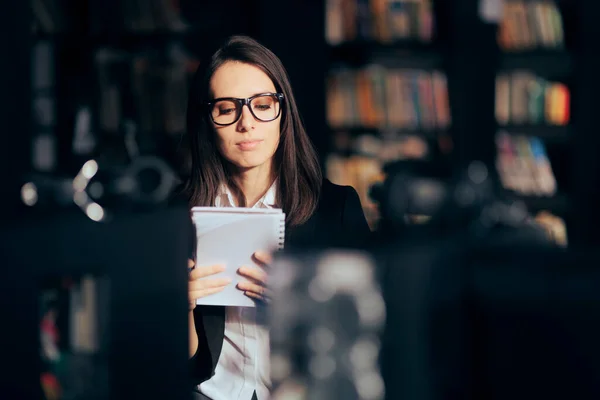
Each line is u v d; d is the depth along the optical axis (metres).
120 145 3.78
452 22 4.29
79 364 2.76
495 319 1.69
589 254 1.85
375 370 1.66
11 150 3.64
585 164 4.38
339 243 1.75
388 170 3.88
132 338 2.82
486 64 4.32
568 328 1.67
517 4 4.37
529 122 4.39
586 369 1.62
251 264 1.65
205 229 1.63
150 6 3.92
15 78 3.69
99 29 3.89
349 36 4.25
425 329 1.69
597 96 4.36
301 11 4.14
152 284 2.96
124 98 3.89
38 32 3.79
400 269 1.72
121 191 3.47
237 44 1.77
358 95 4.24
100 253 3.04
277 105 1.75
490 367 1.62
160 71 3.94
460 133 4.29
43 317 2.88
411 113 4.27
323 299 1.67
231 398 1.72
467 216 3.56
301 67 4.15
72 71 3.85
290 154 1.80
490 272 1.77
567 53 4.37
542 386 1.66
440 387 1.68
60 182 3.47
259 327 1.71
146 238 3.09
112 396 2.67
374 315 1.68
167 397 2.58
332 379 1.66
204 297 1.65
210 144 1.81
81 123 3.77
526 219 3.66
